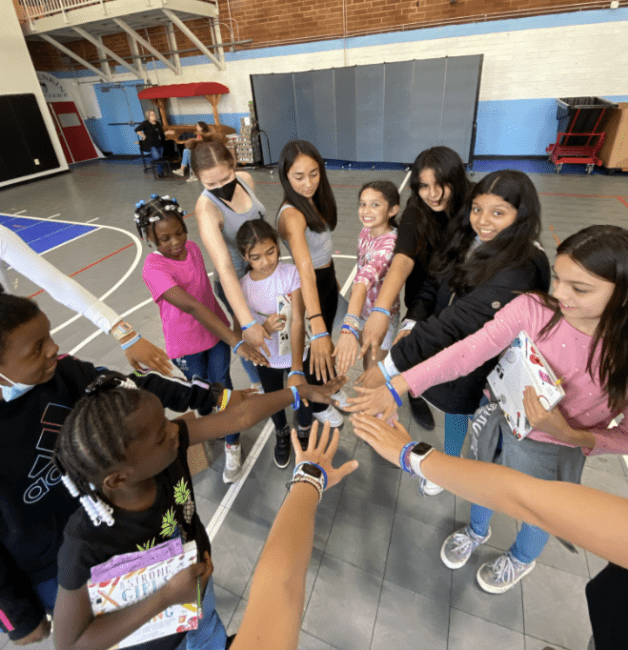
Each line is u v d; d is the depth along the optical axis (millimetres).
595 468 2361
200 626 1358
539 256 1356
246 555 2057
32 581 1169
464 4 8461
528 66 8602
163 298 1936
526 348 1179
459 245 1698
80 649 888
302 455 1002
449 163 1619
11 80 11312
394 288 1762
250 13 10352
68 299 1686
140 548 943
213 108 11398
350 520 2178
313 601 1833
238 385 3244
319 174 1970
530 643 1658
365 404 1262
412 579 1901
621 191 7156
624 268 922
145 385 1288
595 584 1000
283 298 1895
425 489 2250
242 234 1834
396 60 9453
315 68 10312
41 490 1060
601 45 7977
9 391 961
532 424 1176
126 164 13656
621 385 1104
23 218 8445
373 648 1670
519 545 1667
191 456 2475
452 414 1913
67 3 11117
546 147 9273
